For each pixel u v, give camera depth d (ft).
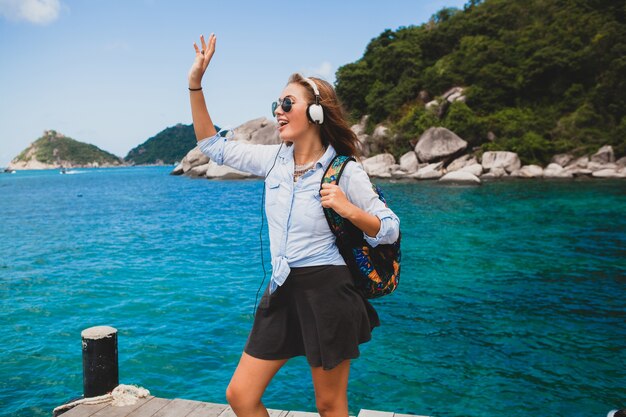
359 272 6.17
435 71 191.72
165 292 29.37
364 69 220.43
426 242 44.86
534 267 34.27
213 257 40.37
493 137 152.87
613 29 155.94
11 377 18.04
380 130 182.29
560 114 157.79
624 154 134.92
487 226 53.93
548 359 18.56
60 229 59.72
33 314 25.57
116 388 11.37
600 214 61.82
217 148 7.18
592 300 26.32
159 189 138.82
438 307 25.27
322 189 5.71
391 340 20.59
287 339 6.31
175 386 17.04
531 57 167.43
